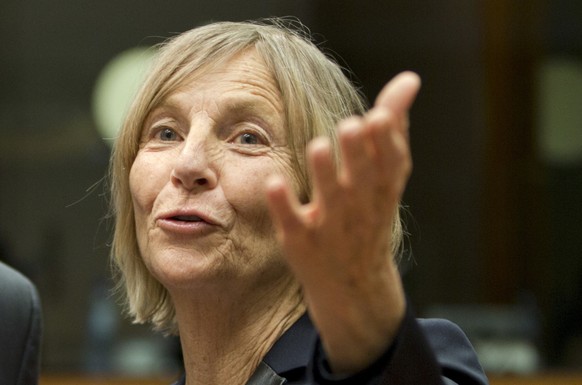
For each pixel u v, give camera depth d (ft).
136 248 15.39
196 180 13.67
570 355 38.09
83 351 38.45
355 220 10.19
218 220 13.65
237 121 14.06
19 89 45.52
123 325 37.68
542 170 46.65
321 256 10.34
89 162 44.70
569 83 47.16
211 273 13.65
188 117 14.15
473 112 46.65
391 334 10.72
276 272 14.06
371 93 46.16
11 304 18.98
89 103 45.29
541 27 47.01
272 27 14.98
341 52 45.96
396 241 15.30
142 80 14.87
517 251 45.78
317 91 14.52
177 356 36.04
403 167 10.01
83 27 45.57
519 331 37.11
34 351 19.20
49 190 43.88
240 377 14.11
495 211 46.09
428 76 46.50
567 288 45.88
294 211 10.16
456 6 46.50
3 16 45.83
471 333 37.37
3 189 43.88
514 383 34.17
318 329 10.71
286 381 13.61
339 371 10.75
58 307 40.50
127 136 14.76
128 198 15.15
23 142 44.88
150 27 45.32
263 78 14.28
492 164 46.19
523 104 46.91
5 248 42.75
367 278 10.48
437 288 44.52
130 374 35.47
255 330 14.12
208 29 14.73
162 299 15.61
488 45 46.65
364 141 9.94
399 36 46.47
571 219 46.55
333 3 45.73
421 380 10.66
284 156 14.11
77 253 41.88
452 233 45.73
